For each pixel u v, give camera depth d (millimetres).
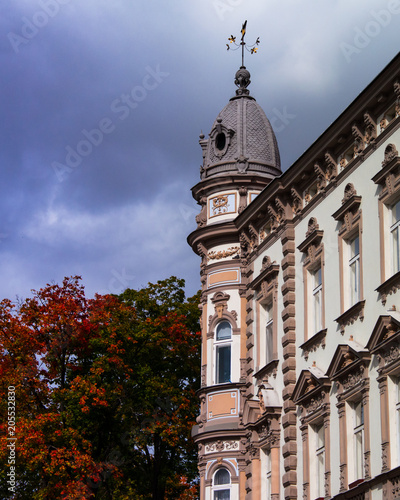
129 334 48094
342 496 27000
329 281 30250
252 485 33531
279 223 34438
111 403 45812
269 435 32750
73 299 46812
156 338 48625
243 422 35156
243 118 41375
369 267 27688
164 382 48188
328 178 31188
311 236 31438
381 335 26047
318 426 30281
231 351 38469
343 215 29594
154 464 48938
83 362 47844
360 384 26906
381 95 27344
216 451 37500
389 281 26219
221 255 39719
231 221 39281
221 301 39125
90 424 45125
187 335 49406
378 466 25641
